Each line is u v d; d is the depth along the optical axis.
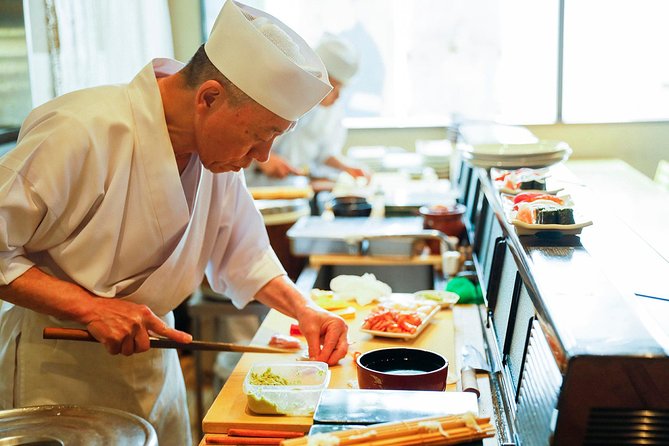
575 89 5.49
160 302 2.12
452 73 5.61
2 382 2.15
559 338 1.21
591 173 3.51
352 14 5.58
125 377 2.17
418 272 3.29
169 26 5.23
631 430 1.14
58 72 3.80
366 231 3.29
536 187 2.26
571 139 5.43
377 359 1.87
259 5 5.40
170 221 1.96
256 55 1.75
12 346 2.13
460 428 1.41
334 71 4.64
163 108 1.90
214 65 1.80
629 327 1.23
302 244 3.29
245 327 4.08
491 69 5.56
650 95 5.44
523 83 5.55
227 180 2.23
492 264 2.12
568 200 2.02
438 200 3.72
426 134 5.60
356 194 4.05
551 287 1.43
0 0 3.29
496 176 2.53
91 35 4.09
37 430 1.49
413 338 2.23
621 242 1.79
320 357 2.04
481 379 1.91
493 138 3.47
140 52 4.73
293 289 2.24
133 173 1.90
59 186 1.77
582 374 1.13
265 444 1.65
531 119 5.55
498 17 5.48
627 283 1.51
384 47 5.63
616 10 5.35
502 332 1.90
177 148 1.94
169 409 2.32
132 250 1.97
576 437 1.15
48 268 1.98
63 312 1.84
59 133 1.78
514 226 1.82
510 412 1.60
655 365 1.12
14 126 3.43
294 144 4.91
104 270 1.94
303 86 1.81
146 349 1.89
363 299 2.59
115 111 1.86
